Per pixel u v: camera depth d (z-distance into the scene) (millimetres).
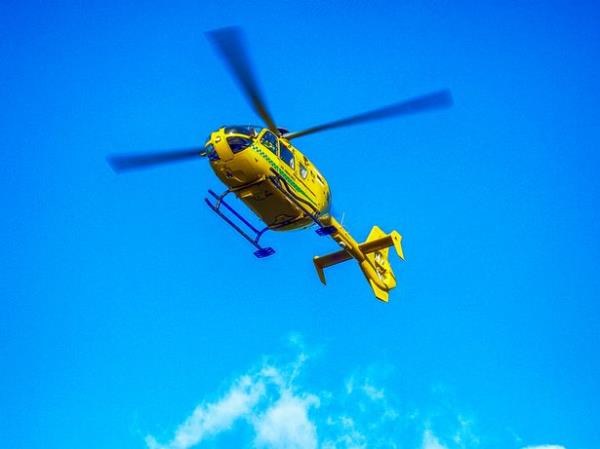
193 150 25234
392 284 33312
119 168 25359
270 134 25234
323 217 27766
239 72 24469
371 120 24922
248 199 25375
